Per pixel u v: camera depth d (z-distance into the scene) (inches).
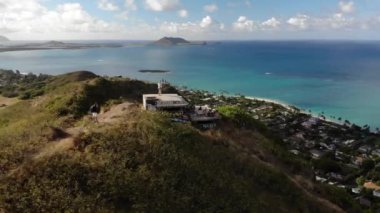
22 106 2721.5
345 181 3754.9
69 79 4571.9
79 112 2161.7
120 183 1176.2
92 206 1072.8
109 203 1106.1
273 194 1583.4
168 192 1219.2
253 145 2055.9
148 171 1267.2
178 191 1250.6
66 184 1130.7
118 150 1333.7
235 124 2252.7
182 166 1373.0
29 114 2401.6
